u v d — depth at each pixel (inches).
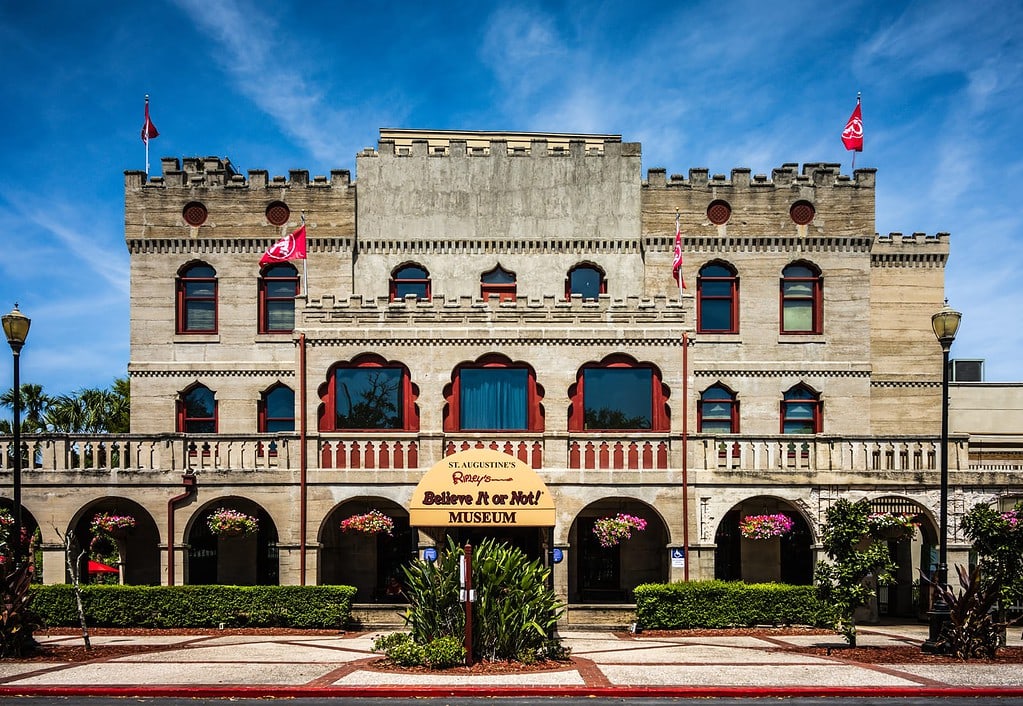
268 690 663.8
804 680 703.1
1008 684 694.5
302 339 1107.3
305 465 1082.7
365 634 989.2
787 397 1274.6
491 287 1285.7
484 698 657.6
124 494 1077.8
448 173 1300.4
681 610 1007.6
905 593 1176.8
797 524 1216.2
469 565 751.1
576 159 1301.7
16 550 855.1
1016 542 864.9
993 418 1392.7
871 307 1322.6
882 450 1098.1
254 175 1290.6
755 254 1289.4
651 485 1078.4
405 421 1107.3
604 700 653.3
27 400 2030.0
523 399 1107.9
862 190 1295.5
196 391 1275.8
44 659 803.4
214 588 1021.2
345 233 1283.2
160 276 1283.2
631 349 1106.1
